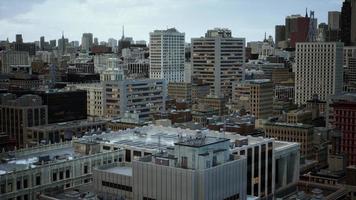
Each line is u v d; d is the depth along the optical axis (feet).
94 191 511.81
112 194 499.10
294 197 618.85
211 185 437.99
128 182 492.95
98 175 516.32
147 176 456.45
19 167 562.25
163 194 447.01
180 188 436.76
